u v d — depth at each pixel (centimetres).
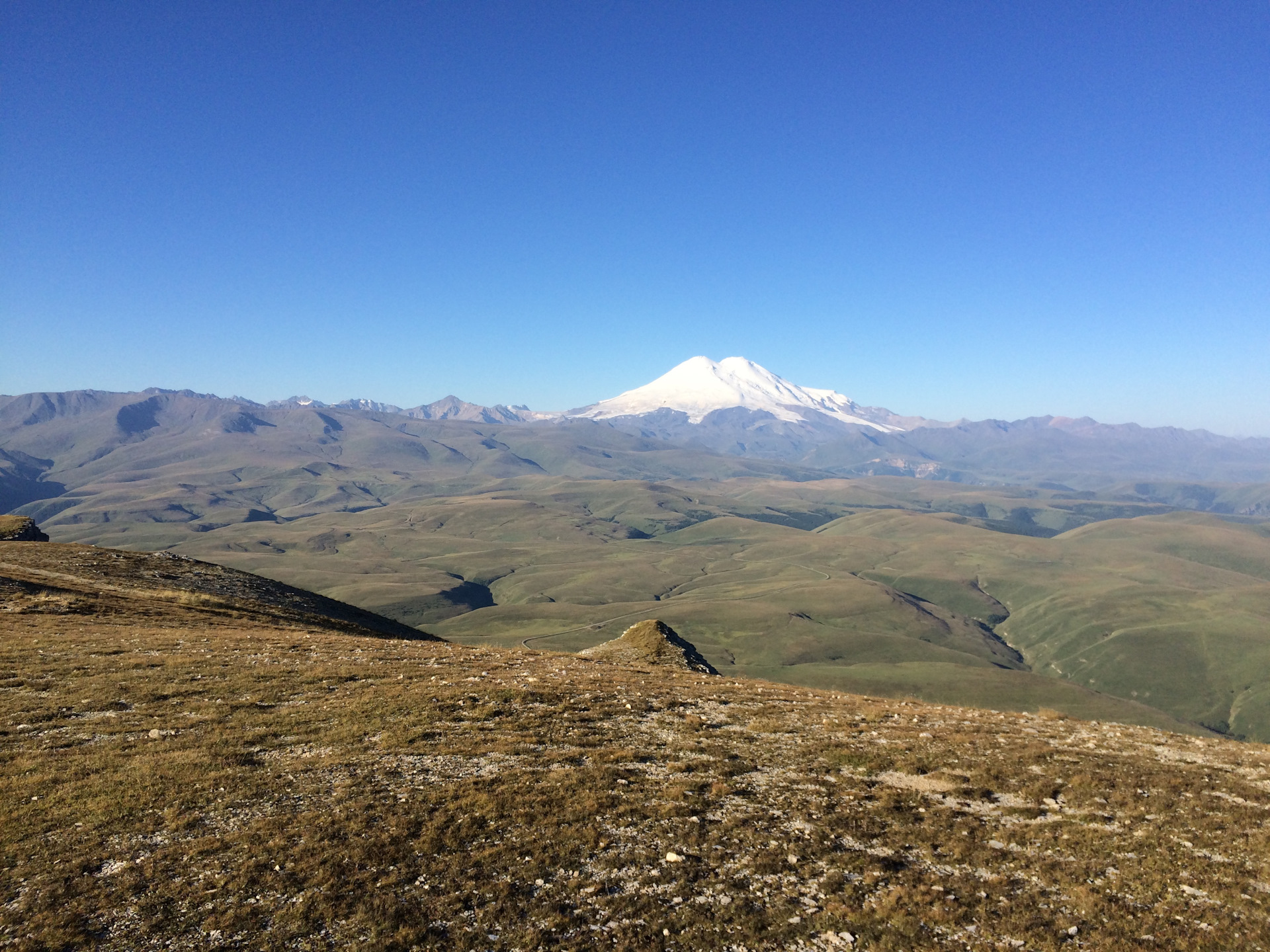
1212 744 3112
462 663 4309
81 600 5294
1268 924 1589
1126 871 1827
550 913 1634
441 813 2081
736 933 1584
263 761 2453
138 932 1523
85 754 2412
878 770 2609
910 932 1581
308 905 1622
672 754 2722
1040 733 3212
